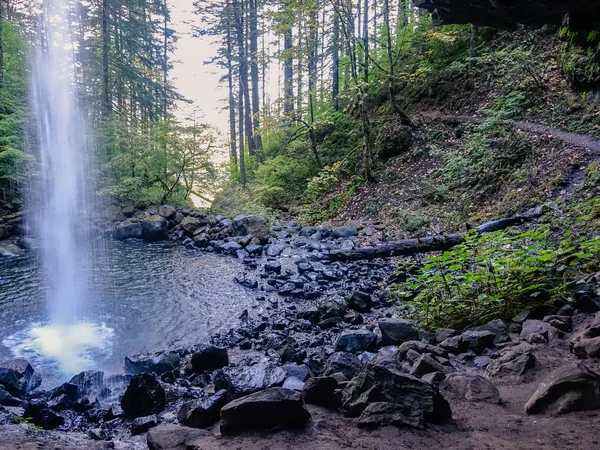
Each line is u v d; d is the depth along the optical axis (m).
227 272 12.04
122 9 27.72
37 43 23.53
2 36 20.86
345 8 19.03
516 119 14.23
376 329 7.18
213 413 3.24
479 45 18.86
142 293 10.23
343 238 14.81
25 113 18.97
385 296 8.86
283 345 6.65
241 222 16.16
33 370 6.10
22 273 12.12
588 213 8.58
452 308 5.93
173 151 20.80
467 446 2.32
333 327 7.54
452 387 3.27
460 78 18.55
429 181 15.35
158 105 31.06
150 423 3.84
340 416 2.80
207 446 2.47
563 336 4.27
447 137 16.52
